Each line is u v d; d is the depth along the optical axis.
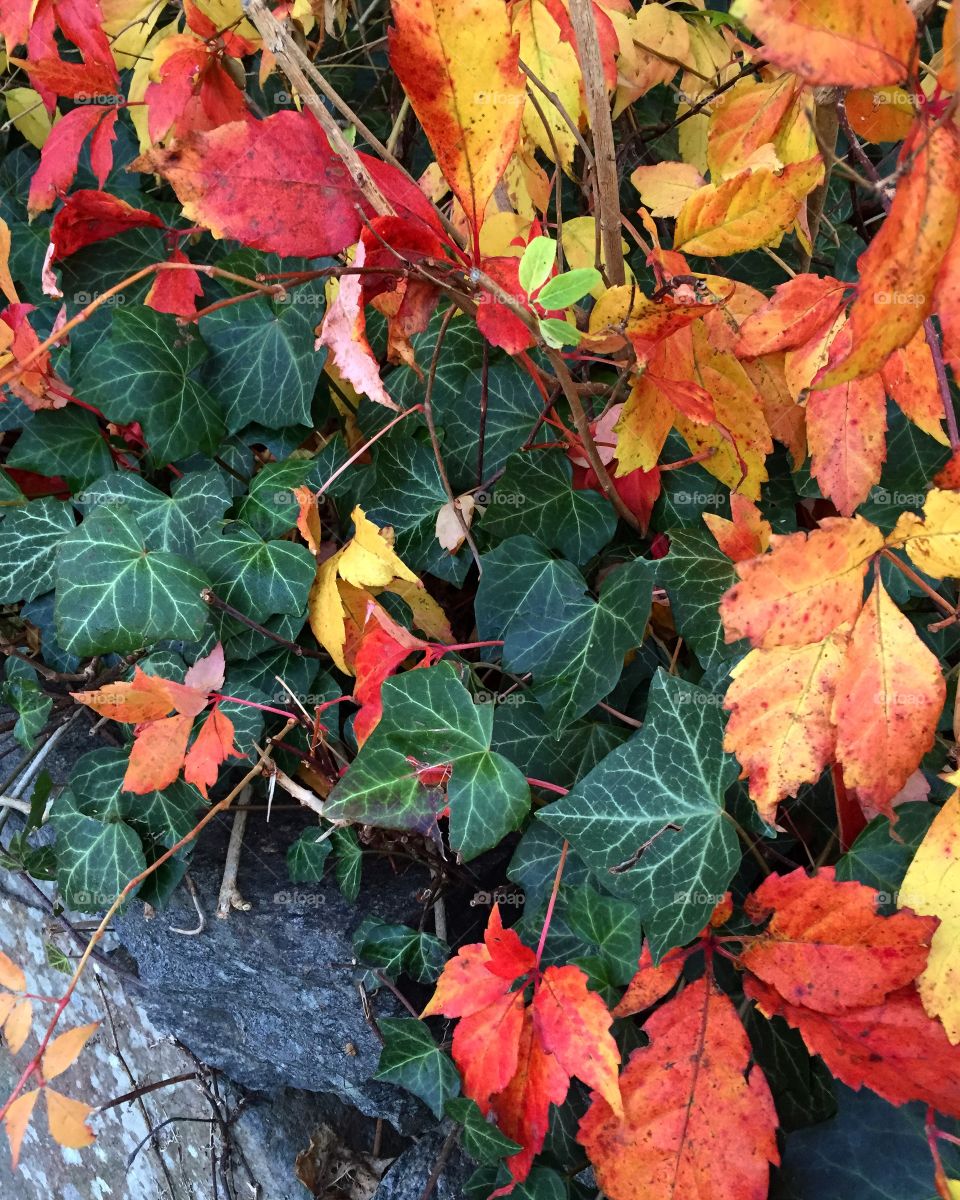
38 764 0.63
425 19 0.35
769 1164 0.47
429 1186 0.55
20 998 0.52
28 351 0.55
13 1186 0.96
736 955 0.45
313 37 0.67
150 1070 0.77
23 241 0.65
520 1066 0.47
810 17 0.27
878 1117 0.45
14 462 0.59
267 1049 0.66
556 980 0.46
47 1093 0.51
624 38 0.57
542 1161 0.53
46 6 0.51
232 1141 0.72
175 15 0.66
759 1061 0.50
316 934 0.59
